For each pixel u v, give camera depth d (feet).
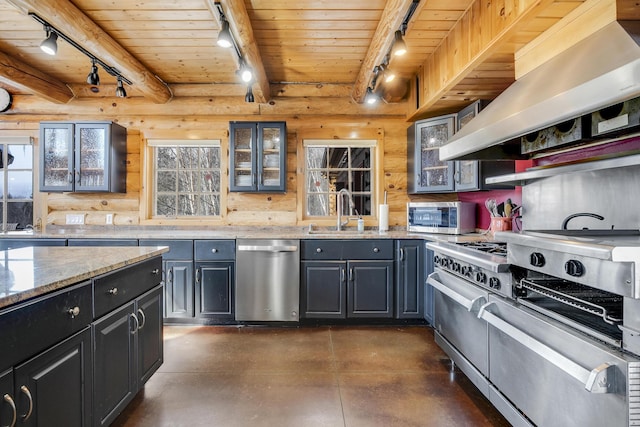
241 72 8.50
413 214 11.32
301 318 10.40
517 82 6.15
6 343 3.26
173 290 10.30
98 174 11.29
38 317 3.67
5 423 3.23
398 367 7.73
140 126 12.23
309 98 12.25
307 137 12.25
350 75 11.55
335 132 12.26
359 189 12.72
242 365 7.82
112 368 5.08
